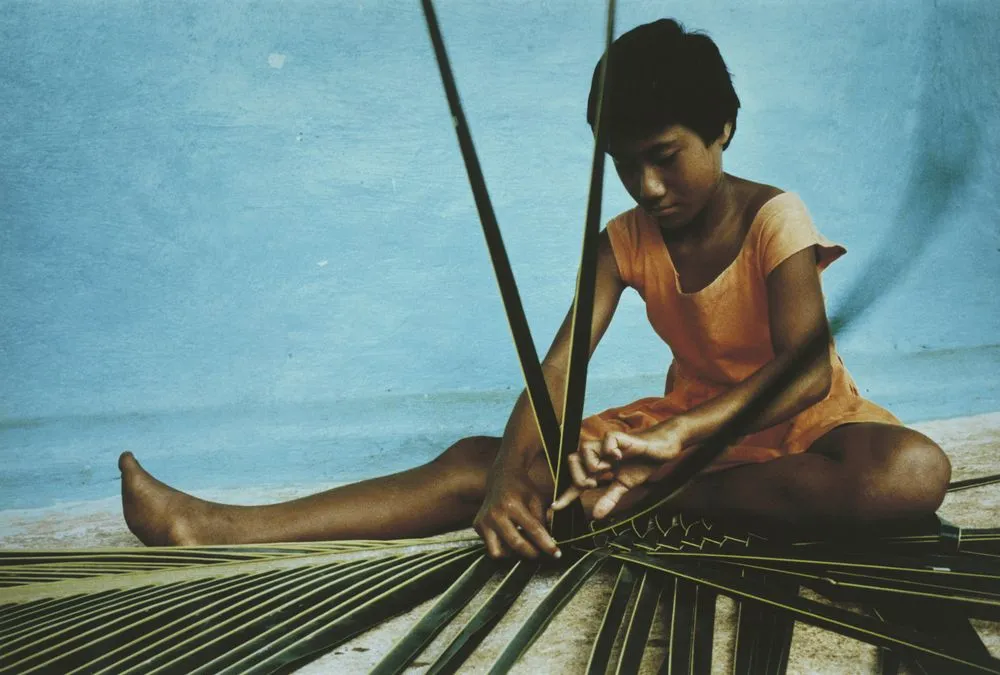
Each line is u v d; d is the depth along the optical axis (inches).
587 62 124.0
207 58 118.0
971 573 36.9
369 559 43.0
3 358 113.3
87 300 115.0
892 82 126.9
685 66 46.0
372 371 114.3
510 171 122.7
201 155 117.6
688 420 44.0
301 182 119.6
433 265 121.0
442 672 32.2
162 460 87.1
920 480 43.0
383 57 121.2
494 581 43.9
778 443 50.8
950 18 124.6
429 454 85.9
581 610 41.8
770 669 32.6
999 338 111.6
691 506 48.2
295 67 119.6
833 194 125.6
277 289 118.3
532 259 121.9
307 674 36.8
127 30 116.1
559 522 43.4
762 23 126.4
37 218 114.9
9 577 41.7
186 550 44.3
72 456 90.0
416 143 121.9
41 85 114.7
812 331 48.1
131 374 113.3
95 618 36.9
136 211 116.4
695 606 35.8
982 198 122.8
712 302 51.9
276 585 39.7
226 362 115.8
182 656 33.6
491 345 118.6
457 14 121.7
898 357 107.7
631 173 47.7
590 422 53.8
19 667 33.5
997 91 124.6
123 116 116.2
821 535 45.4
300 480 77.8
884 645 32.1
